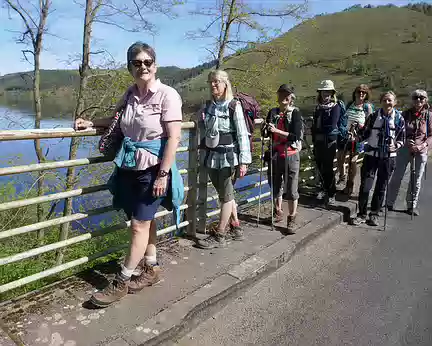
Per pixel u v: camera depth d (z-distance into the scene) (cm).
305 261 392
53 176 695
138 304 272
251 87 820
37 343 225
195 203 388
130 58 241
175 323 255
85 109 719
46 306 262
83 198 794
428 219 531
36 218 753
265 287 337
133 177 261
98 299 261
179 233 403
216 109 344
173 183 266
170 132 250
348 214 524
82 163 275
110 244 672
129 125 256
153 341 240
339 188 625
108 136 268
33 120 715
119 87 719
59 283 293
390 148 475
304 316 296
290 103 429
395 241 452
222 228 377
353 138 566
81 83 723
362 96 579
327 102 522
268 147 476
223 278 317
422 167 537
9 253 605
